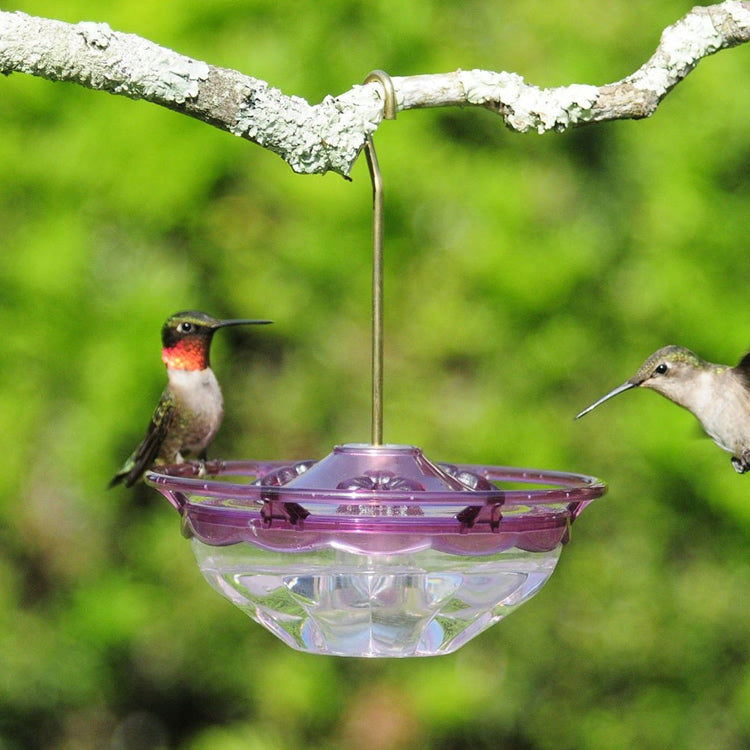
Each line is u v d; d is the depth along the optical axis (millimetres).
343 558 4098
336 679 12133
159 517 12016
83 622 11836
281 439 12258
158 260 11688
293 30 11430
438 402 11797
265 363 12391
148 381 11312
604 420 11664
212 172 11422
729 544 11766
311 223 11547
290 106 4199
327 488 4359
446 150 11609
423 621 4195
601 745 12094
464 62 11664
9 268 11289
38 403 11570
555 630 12211
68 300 11266
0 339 11391
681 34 4508
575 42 11820
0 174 11266
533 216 11578
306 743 12164
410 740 12016
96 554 12086
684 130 11609
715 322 11414
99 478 11516
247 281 11773
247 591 4246
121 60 4090
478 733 12422
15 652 11930
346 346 12031
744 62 11625
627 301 11586
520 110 4359
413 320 11688
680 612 11992
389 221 11500
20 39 4035
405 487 4352
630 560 12055
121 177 11312
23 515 11891
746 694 11758
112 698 12430
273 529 4094
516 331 11609
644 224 11609
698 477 11375
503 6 11891
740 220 11570
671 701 12109
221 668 12133
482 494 3852
